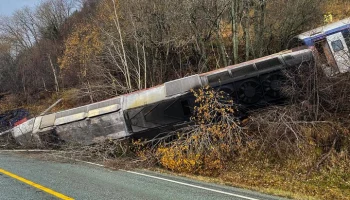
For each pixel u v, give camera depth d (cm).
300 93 1005
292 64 1058
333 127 918
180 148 1002
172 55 1762
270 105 1061
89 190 751
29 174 907
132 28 1689
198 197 709
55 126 1233
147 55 1778
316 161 875
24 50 3441
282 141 944
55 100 2283
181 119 1083
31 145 1291
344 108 949
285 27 1622
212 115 1038
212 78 1103
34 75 2794
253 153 976
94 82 1911
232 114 1045
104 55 1883
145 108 1116
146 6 1675
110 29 1828
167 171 981
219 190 776
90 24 2166
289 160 907
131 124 1126
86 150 1143
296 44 1331
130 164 1031
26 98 2716
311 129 934
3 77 3080
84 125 1184
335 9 1930
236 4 1498
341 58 1094
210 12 1542
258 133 1011
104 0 2189
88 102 1934
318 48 1187
